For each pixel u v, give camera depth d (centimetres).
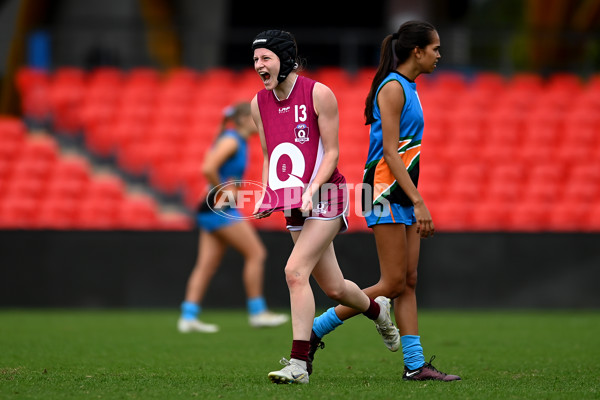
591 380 1725
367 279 4041
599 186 5028
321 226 1647
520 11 9681
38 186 4984
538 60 6650
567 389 1571
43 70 6109
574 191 4997
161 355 2269
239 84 5828
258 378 1756
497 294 4100
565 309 4084
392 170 1669
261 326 3166
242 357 2227
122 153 5341
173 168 5228
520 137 5331
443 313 3978
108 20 6612
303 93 1659
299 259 1639
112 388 1572
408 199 1705
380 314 1761
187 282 4144
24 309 4147
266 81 1647
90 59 6550
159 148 5344
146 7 6669
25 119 5512
